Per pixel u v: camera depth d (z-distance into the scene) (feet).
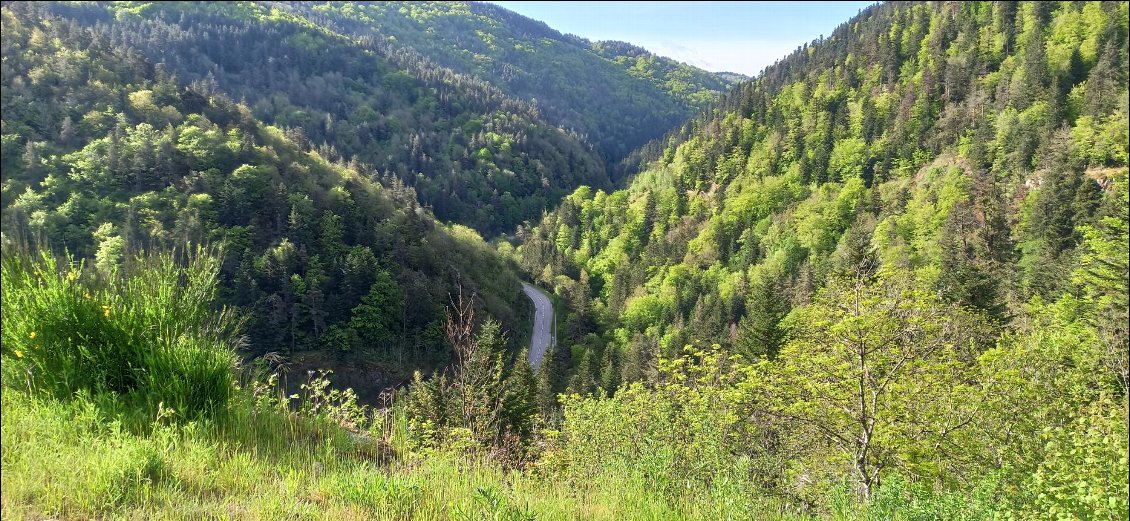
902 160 281.33
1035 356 34.76
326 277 148.87
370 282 156.25
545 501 12.39
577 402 33.37
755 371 38.14
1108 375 34.86
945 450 32.07
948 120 284.20
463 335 22.03
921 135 292.20
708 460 18.75
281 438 13.65
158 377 12.98
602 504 13.60
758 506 15.76
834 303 38.65
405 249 175.32
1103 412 26.61
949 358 34.91
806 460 33.91
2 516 7.70
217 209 143.64
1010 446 30.35
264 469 11.22
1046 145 195.72
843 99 373.40
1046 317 58.13
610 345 190.08
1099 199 125.29
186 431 11.85
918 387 33.40
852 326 33.50
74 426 11.44
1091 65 263.08
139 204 117.80
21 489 8.46
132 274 14.73
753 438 33.06
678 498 15.29
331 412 17.11
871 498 17.49
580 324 227.61
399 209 204.23
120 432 11.08
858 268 39.19
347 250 164.76
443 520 10.18
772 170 348.18
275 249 142.41
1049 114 233.96
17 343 12.67
